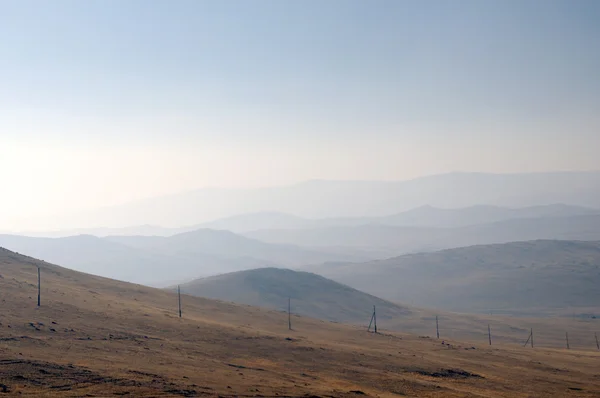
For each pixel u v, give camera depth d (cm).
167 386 3972
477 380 6694
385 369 6544
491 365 8012
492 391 6078
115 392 3666
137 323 6931
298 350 6906
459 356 8631
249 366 5619
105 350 5266
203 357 5700
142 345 5791
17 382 3691
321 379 5450
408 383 5831
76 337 5659
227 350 6344
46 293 7731
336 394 4578
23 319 6025
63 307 7006
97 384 3838
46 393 3503
